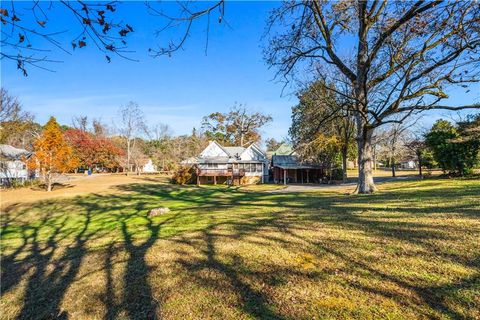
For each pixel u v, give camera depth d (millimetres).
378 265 3371
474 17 5945
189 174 33562
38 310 3510
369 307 2555
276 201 12242
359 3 10680
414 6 7375
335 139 26062
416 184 14156
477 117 15539
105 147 50406
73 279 4289
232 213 8734
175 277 3756
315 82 15664
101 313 3172
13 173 31547
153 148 56281
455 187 10625
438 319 2295
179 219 8766
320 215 6598
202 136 51875
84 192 23422
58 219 12633
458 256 3375
